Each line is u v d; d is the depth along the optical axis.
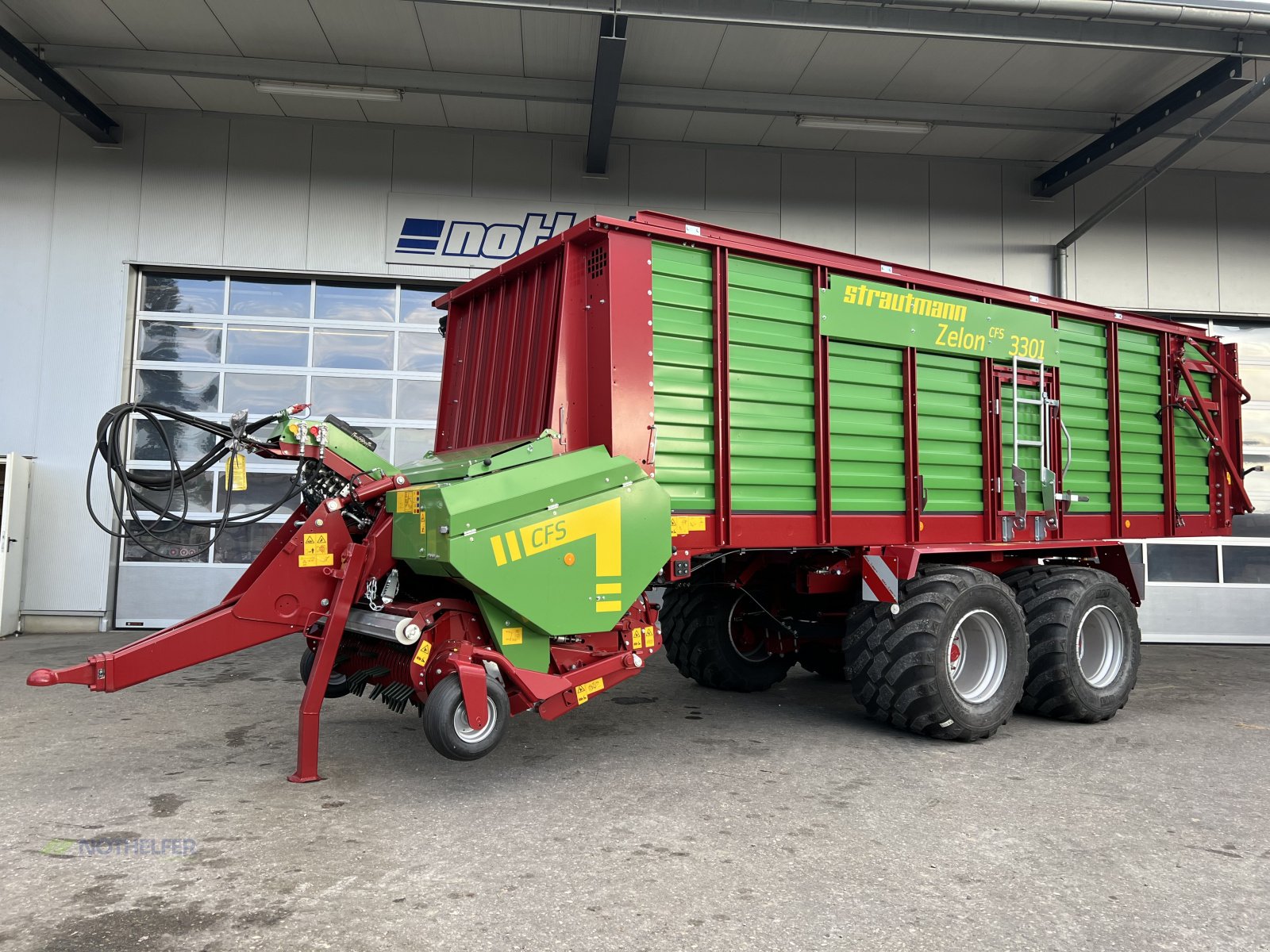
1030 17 6.23
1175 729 4.88
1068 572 5.12
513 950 2.25
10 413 8.03
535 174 8.60
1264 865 2.89
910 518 4.68
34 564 7.94
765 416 4.22
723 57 7.32
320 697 3.67
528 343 4.15
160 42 7.22
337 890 2.60
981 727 4.41
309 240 8.37
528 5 6.00
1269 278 9.34
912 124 8.22
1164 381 6.01
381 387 8.58
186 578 8.13
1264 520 9.12
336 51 7.31
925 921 2.45
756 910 2.50
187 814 3.25
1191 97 7.43
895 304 4.66
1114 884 2.72
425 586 4.04
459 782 3.68
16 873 2.70
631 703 5.37
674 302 3.98
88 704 5.11
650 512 3.82
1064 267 9.18
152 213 8.23
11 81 7.66
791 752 4.24
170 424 8.25
